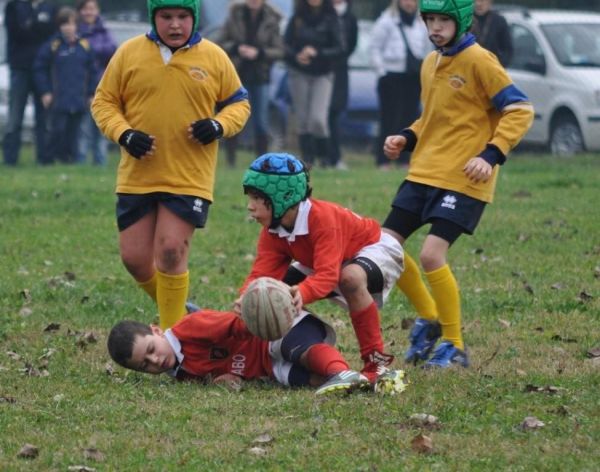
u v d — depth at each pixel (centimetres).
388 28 5697
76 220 3962
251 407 1877
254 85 5603
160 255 2223
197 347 2045
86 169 5553
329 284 1941
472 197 2131
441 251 2125
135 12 10456
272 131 6794
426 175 2155
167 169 2202
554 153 6066
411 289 2200
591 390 1953
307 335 1984
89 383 2047
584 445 1675
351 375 1925
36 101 5919
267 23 5566
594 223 3750
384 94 5744
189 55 2203
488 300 2711
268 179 1941
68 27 5788
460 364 2142
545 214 3959
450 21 2123
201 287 2927
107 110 2212
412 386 1973
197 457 1650
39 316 2600
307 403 1883
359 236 2034
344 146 7194
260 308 1895
